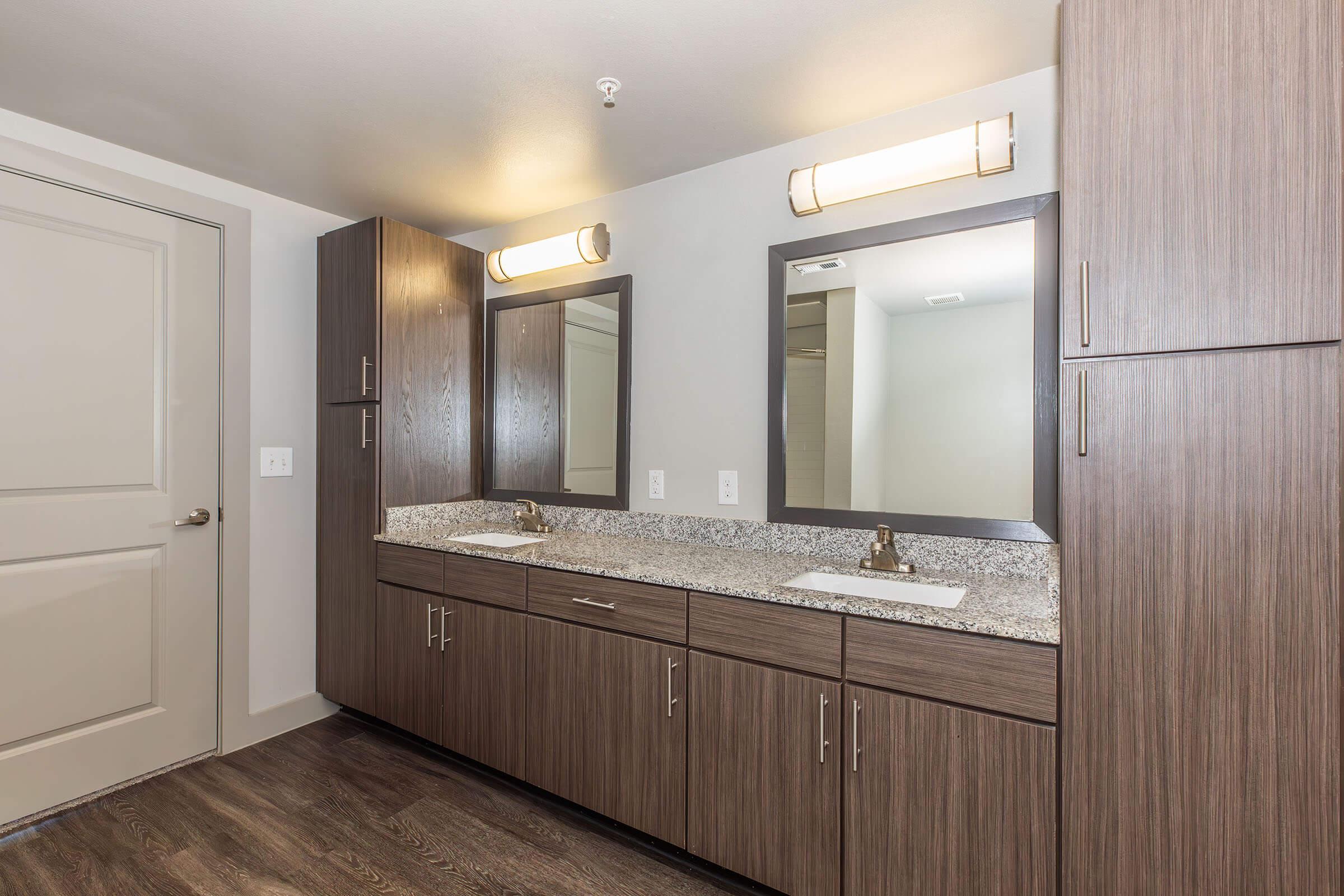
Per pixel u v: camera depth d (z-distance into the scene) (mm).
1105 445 1230
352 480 2602
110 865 1757
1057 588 1444
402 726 2426
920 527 1917
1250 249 1110
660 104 1914
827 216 2090
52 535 2014
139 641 2211
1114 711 1223
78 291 2070
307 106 1913
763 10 1494
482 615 2186
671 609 1779
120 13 1480
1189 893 1169
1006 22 1538
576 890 1686
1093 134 1234
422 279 2689
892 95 1870
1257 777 1120
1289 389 1089
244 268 2492
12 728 1939
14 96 1843
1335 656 1064
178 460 2309
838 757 1513
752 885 1720
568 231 2732
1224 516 1137
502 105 1910
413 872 1741
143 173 2221
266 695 2570
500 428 2926
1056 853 1283
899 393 1954
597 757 1909
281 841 1874
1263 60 1099
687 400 2383
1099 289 1230
